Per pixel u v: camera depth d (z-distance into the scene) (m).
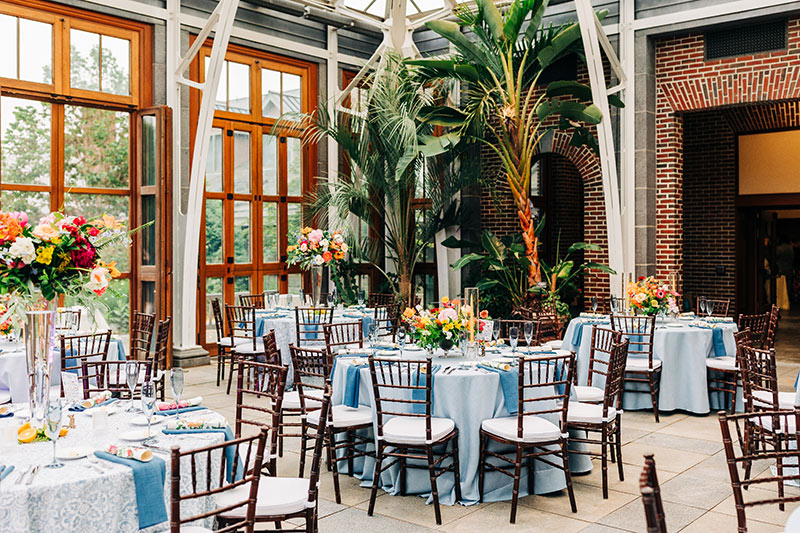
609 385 4.52
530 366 4.16
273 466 3.69
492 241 9.64
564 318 9.19
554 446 4.64
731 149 12.18
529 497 4.54
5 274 3.09
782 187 12.02
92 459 2.71
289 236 8.92
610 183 9.00
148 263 8.75
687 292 12.70
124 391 4.77
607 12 9.15
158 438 3.05
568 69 10.48
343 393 4.93
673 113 9.70
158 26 8.94
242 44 9.89
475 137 9.12
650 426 6.27
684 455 5.37
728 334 6.90
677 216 9.79
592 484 4.74
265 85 10.30
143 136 8.84
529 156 8.81
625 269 9.78
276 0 9.89
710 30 9.34
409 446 4.17
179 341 9.12
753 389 5.11
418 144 9.39
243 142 10.09
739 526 2.75
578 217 14.18
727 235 12.27
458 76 9.27
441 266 10.96
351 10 10.39
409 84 9.37
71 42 8.27
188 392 7.48
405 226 10.10
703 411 6.63
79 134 8.46
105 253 8.69
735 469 2.76
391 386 4.19
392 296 10.05
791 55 8.80
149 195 8.71
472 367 4.63
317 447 3.20
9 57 7.82
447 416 4.45
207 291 9.74
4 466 2.62
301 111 10.73
